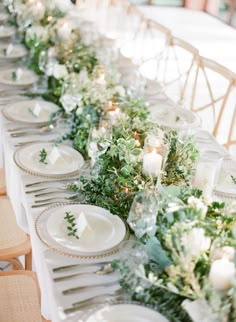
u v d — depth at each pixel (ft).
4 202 8.34
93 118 7.29
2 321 5.97
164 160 6.07
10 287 6.50
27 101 8.74
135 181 5.77
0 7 14.55
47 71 9.30
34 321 6.02
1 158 9.05
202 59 11.51
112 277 4.87
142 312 4.36
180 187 5.37
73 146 7.32
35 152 7.04
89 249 5.17
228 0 30.83
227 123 16.15
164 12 32.53
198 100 17.83
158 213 4.90
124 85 9.05
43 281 5.26
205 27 30.01
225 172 7.03
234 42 27.48
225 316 3.98
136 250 4.95
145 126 6.91
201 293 4.08
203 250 4.38
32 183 6.41
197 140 8.07
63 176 6.57
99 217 5.68
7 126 7.88
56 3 12.00
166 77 19.15
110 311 4.34
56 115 8.16
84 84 7.91
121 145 5.99
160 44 22.70
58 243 5.21
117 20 24.04
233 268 4.09
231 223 4.79
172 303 4.39
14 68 10.41
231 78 10.55
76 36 10.32
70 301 4.56
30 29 10.94
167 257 4.47
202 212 4.66
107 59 10.36
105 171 6.04
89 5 24.25
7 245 7.28
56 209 5.74
